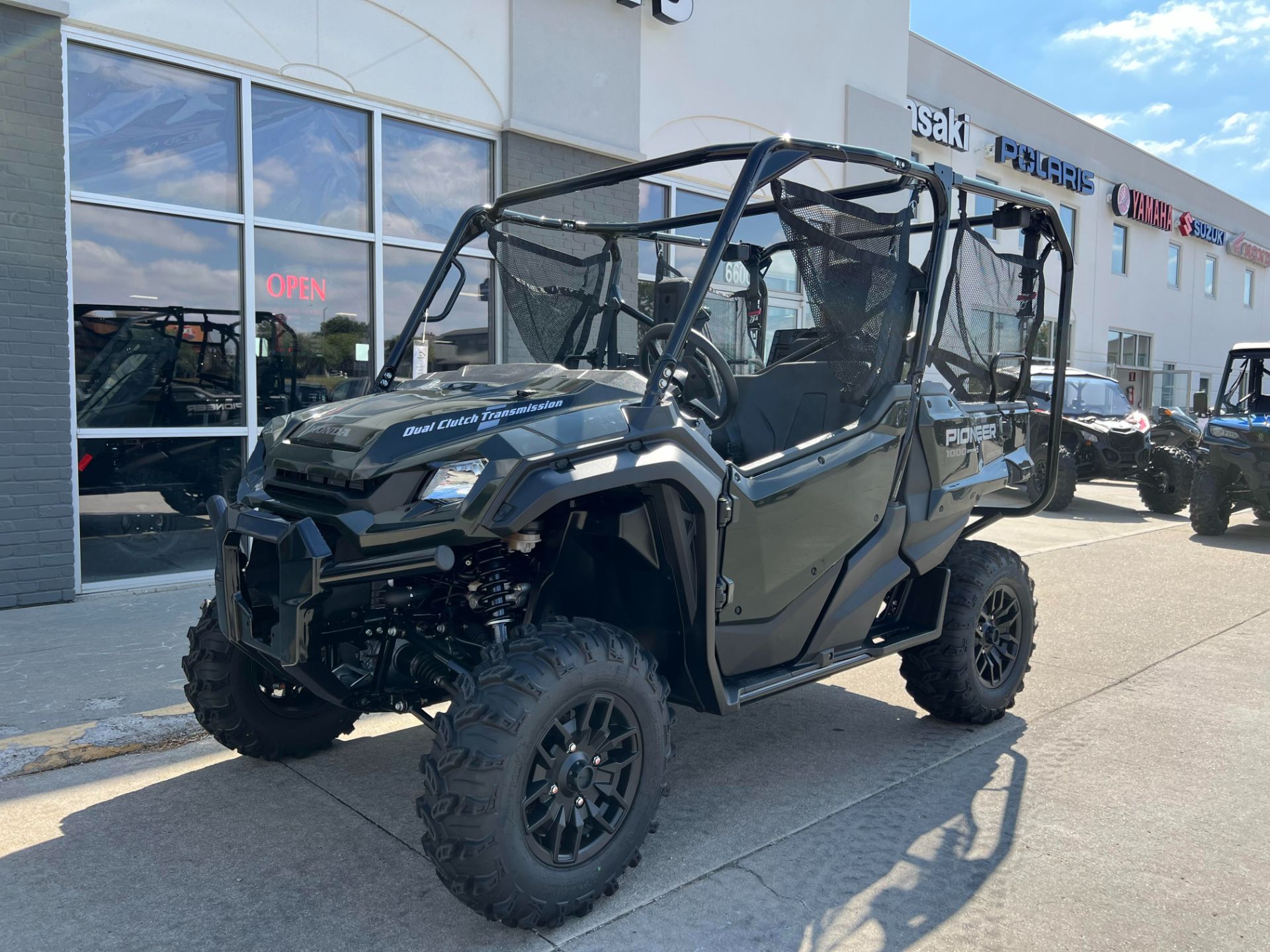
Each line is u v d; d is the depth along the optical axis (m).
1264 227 29.14
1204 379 26.59
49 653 4.47
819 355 3.82
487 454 2.33
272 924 2.35
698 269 2.71
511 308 3.88
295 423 2.91
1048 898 2.53
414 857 2.70
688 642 2.72
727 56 9.55
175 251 6.04
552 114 7.89
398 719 3.87
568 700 2.30
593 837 2.47
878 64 11.47
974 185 3.52
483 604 2.55
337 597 2.50
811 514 3.03
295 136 6.54
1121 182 21.39
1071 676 4.62
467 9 7.29
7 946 2.23
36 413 5.36
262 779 3.23
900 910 2.45
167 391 6.05
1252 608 6.14
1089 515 10.99
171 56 5.89
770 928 2.36
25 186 5.26
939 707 3.82
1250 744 3.72
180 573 6.03
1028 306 4.15
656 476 2.46
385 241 7.02
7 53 5.16
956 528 3.76
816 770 3.41
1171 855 2.79
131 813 2.96
